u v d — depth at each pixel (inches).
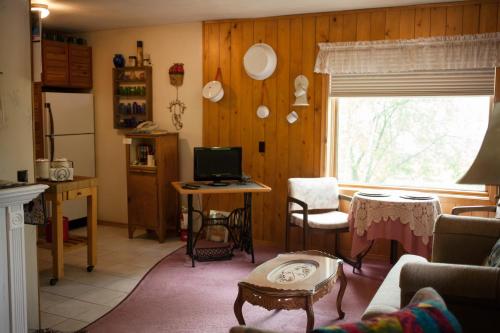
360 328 51.8
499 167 80.8
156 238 221.6
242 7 184.4
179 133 225.0
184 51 219.5
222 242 212.7
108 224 247.9
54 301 146.9
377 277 167.8
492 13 166.2
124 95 233.9
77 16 203.5
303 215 174.1
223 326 129.1
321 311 138.7
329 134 198.1
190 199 183.8
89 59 240.5
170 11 193.0
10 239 100.0
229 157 196.1
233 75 209.8
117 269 177.3
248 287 113.3
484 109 178.9
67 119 229.3
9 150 119.4
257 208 210.2
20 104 121.7
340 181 202.4
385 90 184.4
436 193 181.9
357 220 165.6
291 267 124.6
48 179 162.2
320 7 182.7
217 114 214.7
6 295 100.4
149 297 149.5
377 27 182.1
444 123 185.6
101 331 126.3
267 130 205.6
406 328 53.0
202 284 160.9
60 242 160.9
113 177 244.1
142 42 228.7
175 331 126.2
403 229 158.7
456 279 81.0
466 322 81.1
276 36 199.9
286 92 200.5
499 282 78.8
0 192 95.4
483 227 117.4
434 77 176.1
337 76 192.1
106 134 243.3
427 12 174.6
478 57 167.2
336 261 129.1
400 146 193.3
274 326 129.0
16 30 120.0
